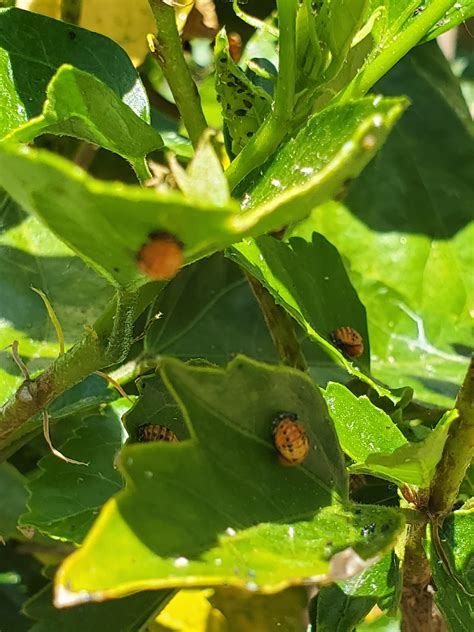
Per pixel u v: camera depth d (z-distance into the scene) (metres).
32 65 0.10
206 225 0.06
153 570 0.06
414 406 0.13
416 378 0.14
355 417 0.09
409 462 0.08
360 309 0.12
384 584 0.09
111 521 0.06
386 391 0.10
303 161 0.07
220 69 0.10
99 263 0.07
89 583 0.05
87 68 0.10
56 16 0.13
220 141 0.14
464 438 0.08
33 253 0.13
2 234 0.13
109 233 0.06
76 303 0.12
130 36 0.13
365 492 0.11
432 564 0.09
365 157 0.06
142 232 0.06
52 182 0.06
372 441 0.09
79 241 0.06
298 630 0.12
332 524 0.07
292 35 0.08
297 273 0.11
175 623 0.14
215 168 0.06
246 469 0.07
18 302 0.12
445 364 0.14
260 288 0.11
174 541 0.06
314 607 0.12
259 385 0.07
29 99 0.10
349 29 0.08
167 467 0.06
